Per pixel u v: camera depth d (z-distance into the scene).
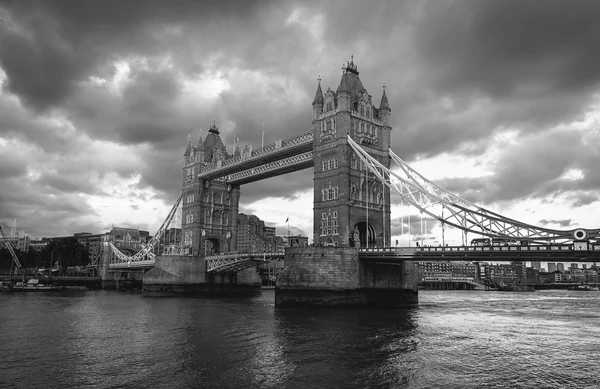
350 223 83.81
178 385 30.28
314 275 73.50
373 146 91.12
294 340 45.03
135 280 165.50
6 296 114.12
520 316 70.06
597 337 48.28
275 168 107.19
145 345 43.56
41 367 35.31
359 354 38.72
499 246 59.91
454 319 62.56
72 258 180.50
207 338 46.94
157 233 148.25
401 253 69.06
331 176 86.75
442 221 72.44
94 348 42.34
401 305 81.81
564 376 32.38
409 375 32.22
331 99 89.81
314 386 29.88
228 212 133.62
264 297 112.06
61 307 81.50
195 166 130.25
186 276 117.25
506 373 33.03
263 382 30.78
